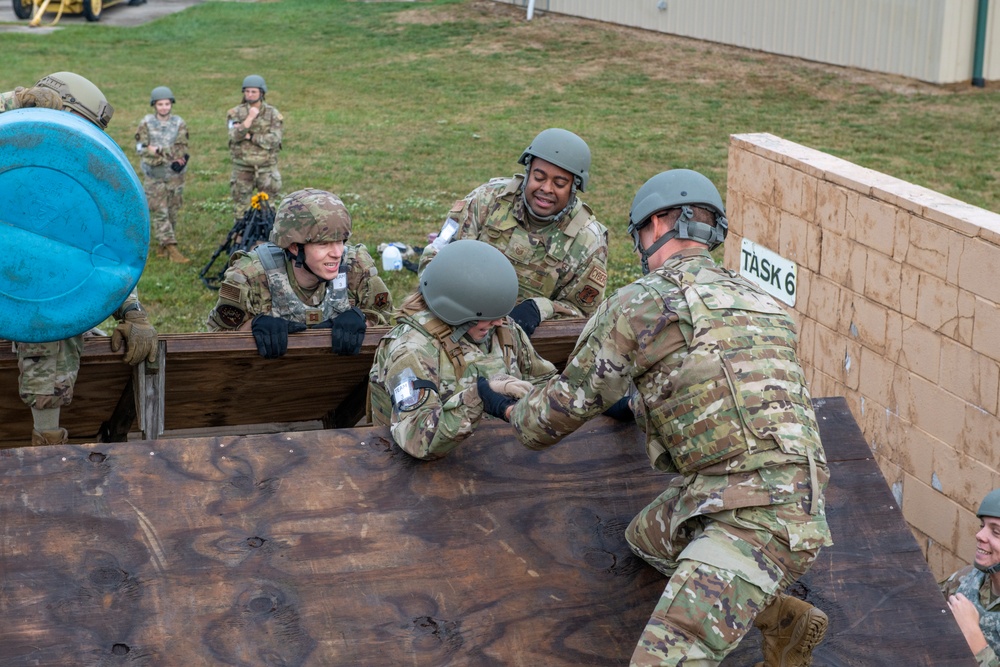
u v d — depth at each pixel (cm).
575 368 320
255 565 345
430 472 377
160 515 352
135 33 2905
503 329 416
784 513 300
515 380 356
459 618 344
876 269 665
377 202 1504
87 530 344
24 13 2998
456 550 360
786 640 321
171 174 1218
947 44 2061
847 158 1719
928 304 624
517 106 2164
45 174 393
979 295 584
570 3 2873
